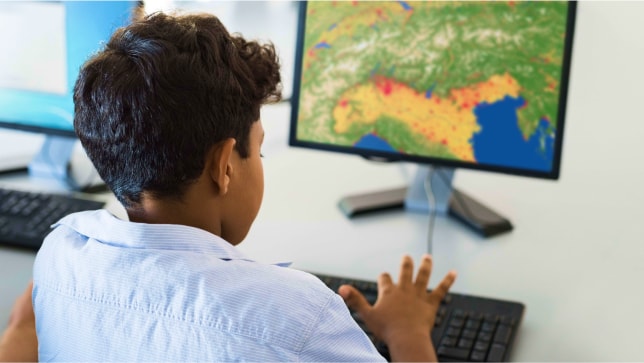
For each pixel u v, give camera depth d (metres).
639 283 1.31
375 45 1.46
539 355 1.13
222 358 0.73
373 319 1.13
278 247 1.42
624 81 1.96
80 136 0.81
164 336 0.75
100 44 0.88
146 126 0.75
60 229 0.89
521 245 1.44
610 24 2.12
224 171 0.79
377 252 1.42
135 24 0.80
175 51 0.75
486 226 1.48
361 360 0.78
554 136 1.39
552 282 1.32
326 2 1.47
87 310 0.79
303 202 1.61
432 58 1.43
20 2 1.55
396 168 1.76
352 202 1.58
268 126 1.95
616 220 1.52
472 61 1.41
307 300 0.77
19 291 1.25
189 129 0.75
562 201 1.60
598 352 1.13
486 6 1.39
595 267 1.36
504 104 1.41
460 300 1.21
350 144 1.50
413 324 1.12
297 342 0.74
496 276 1.34
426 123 1.46
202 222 0.82
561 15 1.36
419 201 1.58
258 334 0.74
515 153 1.42
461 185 1.68
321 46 1.48
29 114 1.60
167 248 0.79
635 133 1.82
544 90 1.38
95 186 1.63
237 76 0.79
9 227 1.42
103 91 0.77
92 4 1.51
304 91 1.50
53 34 1.55
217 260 0.78
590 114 1.88
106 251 0.80
